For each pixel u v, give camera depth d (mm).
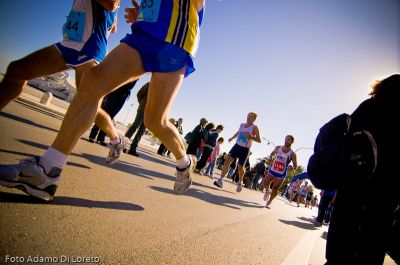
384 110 1533
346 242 1490
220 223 2637
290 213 7762
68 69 2109
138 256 1315
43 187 1497
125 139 2934
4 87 1826
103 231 1449
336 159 1518
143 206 2184
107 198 2035
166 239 1663
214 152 12047
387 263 3217
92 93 1601
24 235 1137
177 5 1849
